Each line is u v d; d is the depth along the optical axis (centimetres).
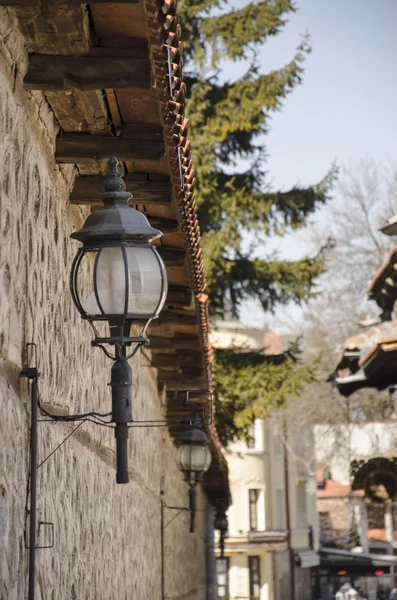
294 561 5719
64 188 670
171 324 1060
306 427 4266
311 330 3881
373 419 3888
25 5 472
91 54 536
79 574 676
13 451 484
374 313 3819
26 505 515
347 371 1648
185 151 700
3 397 466
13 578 479
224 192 2559
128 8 495
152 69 542
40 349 568
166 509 1544
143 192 723
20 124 525
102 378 853
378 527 6519
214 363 2539
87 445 739
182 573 1888
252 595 5506
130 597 1002
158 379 1330
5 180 484
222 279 2606
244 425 2573
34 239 559
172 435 1628
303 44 2464
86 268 739
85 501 715
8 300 483
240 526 5462
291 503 5838
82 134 637
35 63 534
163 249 880
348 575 5744
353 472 1659
